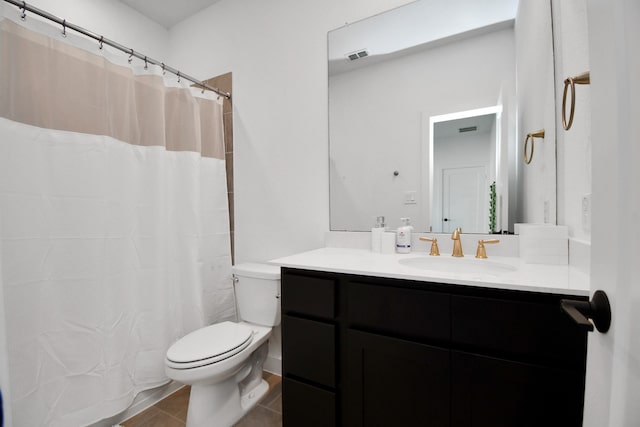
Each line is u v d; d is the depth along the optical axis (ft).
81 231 4.18
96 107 4.34
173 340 5.32
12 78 3.60
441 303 2.95
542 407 2.52
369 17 5.03
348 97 5.24
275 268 5.60
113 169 4.58
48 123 3.91
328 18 5.37
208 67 6.89
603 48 1.18
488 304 2.73
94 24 6.23
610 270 1.14
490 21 4.29
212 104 6.20
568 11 3.27
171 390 5.53
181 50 7.38
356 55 5.16
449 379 2.89
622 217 1.07
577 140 3.13
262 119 6.14
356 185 5.23
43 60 3.85
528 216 4.12
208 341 4.50
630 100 1.03
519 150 4.17
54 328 3.92
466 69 4.42
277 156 5.98
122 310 4.62
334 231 5.41
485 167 4.34
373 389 3.33
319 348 3.66
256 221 6.28
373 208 5.11
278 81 5.92
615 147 1.10
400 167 4.89
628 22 1.03
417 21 4.71
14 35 3.61
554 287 2.47
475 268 3.95
